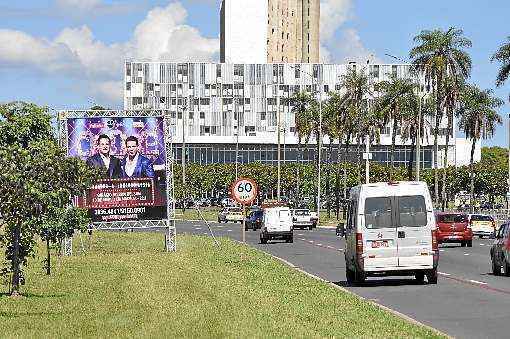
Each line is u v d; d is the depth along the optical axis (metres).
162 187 48.53
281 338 15.31
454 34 92.12
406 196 28.31
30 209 22.66
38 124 24.88
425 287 27.45
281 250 52.81
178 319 18.12
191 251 49.25
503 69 81.88
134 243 60.47
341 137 116.88
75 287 27.11
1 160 22.11
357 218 28.34
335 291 25.33
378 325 17.34
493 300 23.22
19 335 16.30
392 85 104.25
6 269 26.52
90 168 25.31
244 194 41.06
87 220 34.41
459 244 59.12
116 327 17.11
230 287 26.23
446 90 92.31
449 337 15.65
